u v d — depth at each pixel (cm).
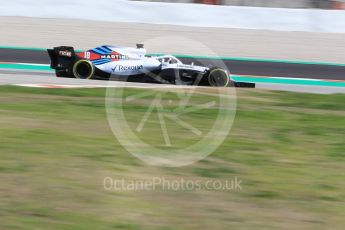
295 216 2197
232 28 10031
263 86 7031
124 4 10131
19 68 7362
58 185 2309
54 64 6169
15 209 2109
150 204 2223
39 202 2169
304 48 9319
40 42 8969
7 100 4172
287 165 2747
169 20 10119
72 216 2086
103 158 2639
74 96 4656
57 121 3353
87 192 2270
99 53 6044
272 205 2278
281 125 3706
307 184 2503
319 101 5350
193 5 10125
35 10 10206
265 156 2872
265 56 8831
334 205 2303
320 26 10056
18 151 2656
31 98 4356
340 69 8388
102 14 10150
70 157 2620
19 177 2355
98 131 3134
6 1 10225
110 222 2067
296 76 7819
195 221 2117
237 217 2166
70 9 10188
